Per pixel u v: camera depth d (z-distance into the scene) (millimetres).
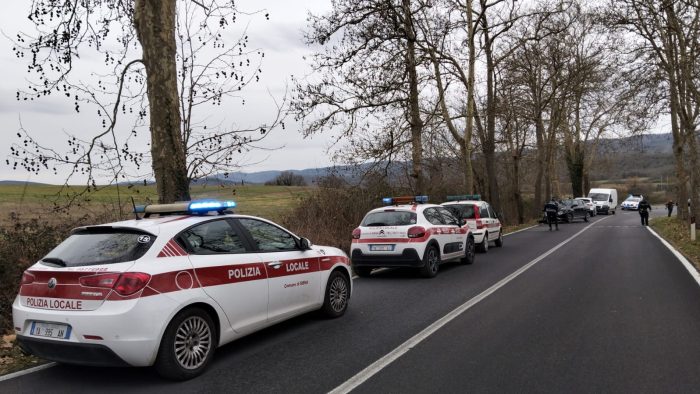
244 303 5668
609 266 12344
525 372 4926
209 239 5574
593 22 21625
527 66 33094
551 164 49375
